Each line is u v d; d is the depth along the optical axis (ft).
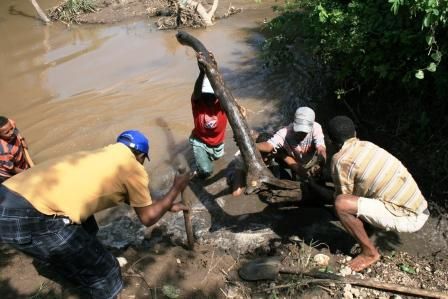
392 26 15.80
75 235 10.12
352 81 19.49
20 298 12.49
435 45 14.75
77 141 20.33
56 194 9.82
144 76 26.14
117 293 10.99
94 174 10.05
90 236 10.49
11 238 9.82
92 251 10.37
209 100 15.29
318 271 12.83
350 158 11.85
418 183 15.33
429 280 12.53
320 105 20.45
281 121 20.21
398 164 11.96
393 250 13.58
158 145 19.35
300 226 14.70
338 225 14.58
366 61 16.96
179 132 20.16
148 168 17.97
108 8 39.42
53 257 10.18
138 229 15.10
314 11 18.56
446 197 14.75
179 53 29.17
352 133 12.03
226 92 13.96
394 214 11.99
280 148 15.05
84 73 27.43
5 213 9.64
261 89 22.84
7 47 33.12
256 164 13.44
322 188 13.97
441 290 12.18
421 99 16.85
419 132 16.46
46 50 31.99
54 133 21.13
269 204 15.69
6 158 15.37
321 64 22.40
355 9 17.34
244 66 25.62
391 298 11.98
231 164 17.71
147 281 12.90
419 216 12.18
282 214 15.25
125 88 24.86
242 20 33.78
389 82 17.47
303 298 12.17
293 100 21.38
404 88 17.31
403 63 15.71
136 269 13.33
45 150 19.86
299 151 14.90
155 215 10.87
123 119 21.67
